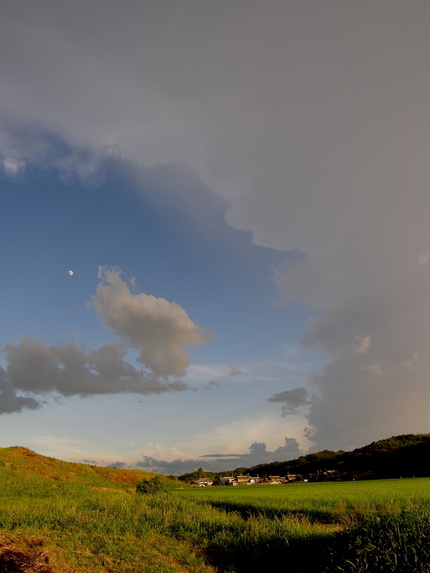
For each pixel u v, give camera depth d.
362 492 35.78
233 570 11.44
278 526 15.88
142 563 11.21
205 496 39.09
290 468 161.00
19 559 10.01
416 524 10.76
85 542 12.62
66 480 40.47
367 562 9.78
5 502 20.88
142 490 40.34
